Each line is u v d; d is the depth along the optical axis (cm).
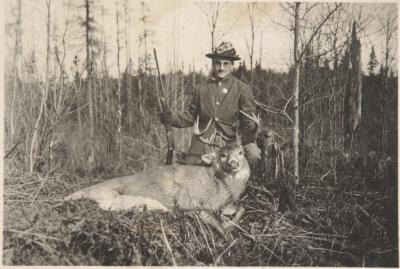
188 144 330
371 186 336
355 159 345
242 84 320
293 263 293
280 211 321
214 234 299
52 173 339
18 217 287
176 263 281
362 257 303
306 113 346
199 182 301
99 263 272
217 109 318
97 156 347
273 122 338
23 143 342
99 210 289
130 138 347
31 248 273
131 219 287
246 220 312
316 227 312
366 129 346
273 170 327
